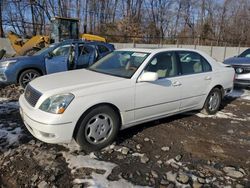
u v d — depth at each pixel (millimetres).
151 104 4543
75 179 3311
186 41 40281
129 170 3555
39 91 3900
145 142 4406
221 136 4820
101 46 9414
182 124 5289
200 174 3539
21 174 3432
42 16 36656
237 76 8594
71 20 17828
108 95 3975
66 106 3652
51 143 3852
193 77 5219
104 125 4062
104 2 42344
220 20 49031
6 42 21422
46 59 8359
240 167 3766
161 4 46594
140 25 42719
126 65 4676
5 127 4824
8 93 7414
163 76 4750
